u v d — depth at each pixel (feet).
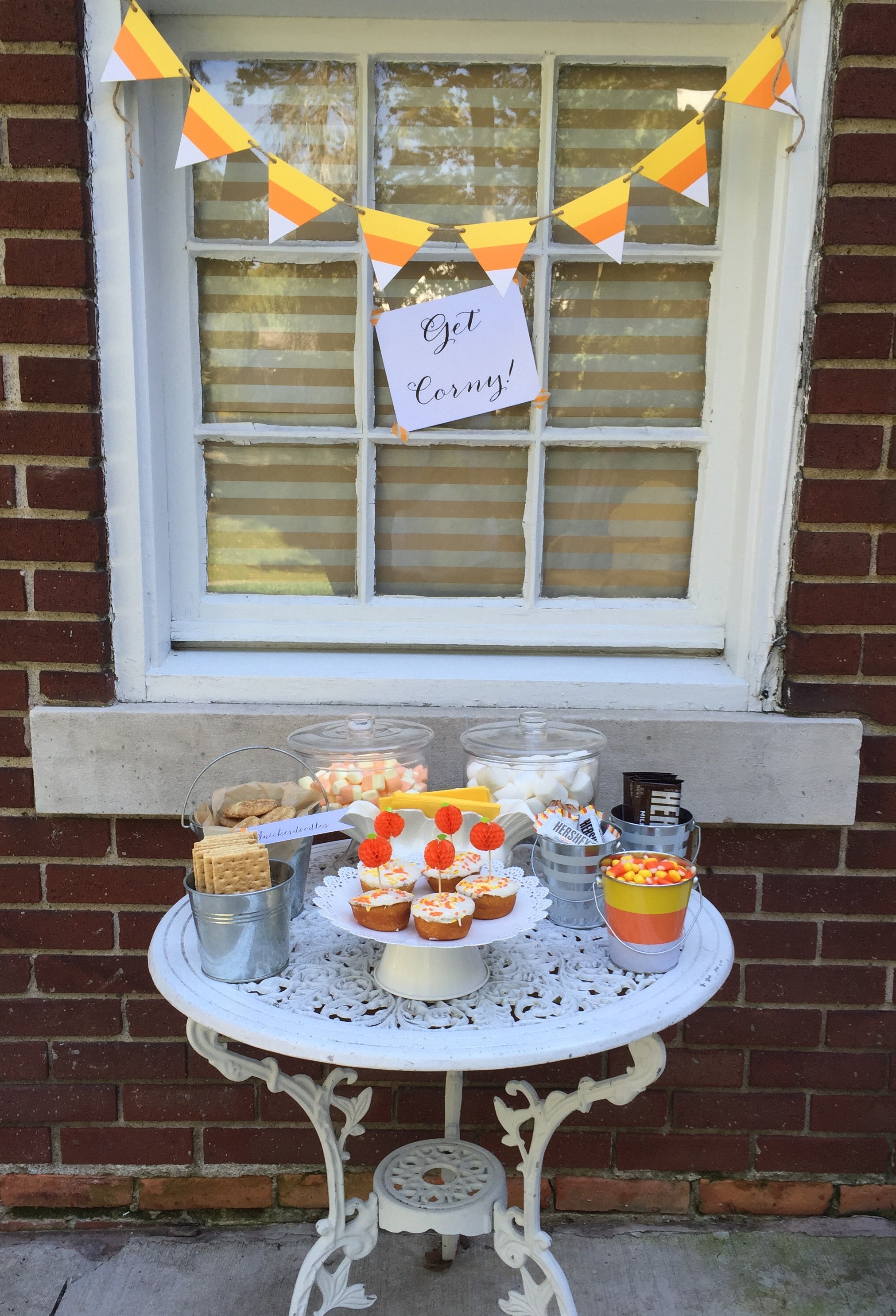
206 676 5.78
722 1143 6.17
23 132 5.15
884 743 5.76
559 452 6.07
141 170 5.37
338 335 5.94
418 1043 3.46
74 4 5.03
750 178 5.63
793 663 5.69
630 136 5.74
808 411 5.48
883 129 5.17
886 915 5.96
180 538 6.05
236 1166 6.18
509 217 5.83
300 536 6.18
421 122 5.73
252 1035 3.51
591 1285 5.68
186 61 5.58
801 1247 5.99
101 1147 6.15
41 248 5.25
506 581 6.24
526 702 5.86
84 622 5.61
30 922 5.90
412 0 5.23
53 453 5.44
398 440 5.98
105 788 5.69
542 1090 6.12
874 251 5.31
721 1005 6.06
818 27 5.12
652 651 6.13
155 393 5.73
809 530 5.57
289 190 5.06
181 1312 5.49
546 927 4.53
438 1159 4.98
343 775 4.68
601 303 5.92
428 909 3.69
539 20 5.43
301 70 5.65
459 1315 5.47
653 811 4.68
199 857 3.91
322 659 6.03
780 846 5.90
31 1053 6.05
